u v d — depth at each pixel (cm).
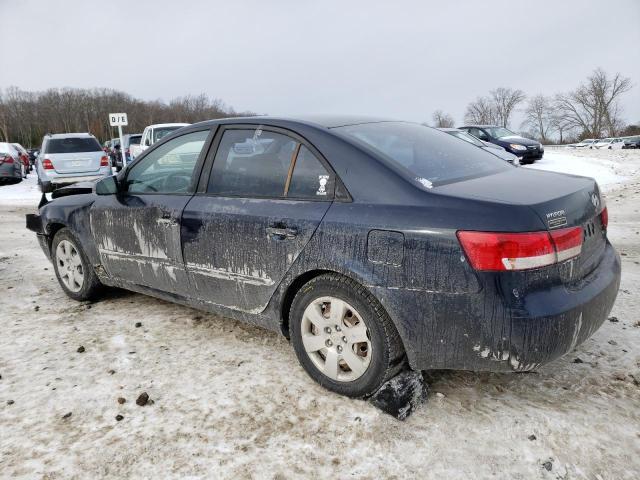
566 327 232
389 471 226
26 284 513
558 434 247
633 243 643
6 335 379
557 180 285
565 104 8369
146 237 365
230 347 348
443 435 248
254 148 314
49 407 280
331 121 314
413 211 245
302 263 279
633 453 233
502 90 8844
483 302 229
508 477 221
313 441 247
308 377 304
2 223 959
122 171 394
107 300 451
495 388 288
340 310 272
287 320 309
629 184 1399
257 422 262
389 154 280
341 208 266
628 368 305
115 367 324
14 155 1844
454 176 280
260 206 300
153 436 254
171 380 306
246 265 307
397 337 259
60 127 9044
